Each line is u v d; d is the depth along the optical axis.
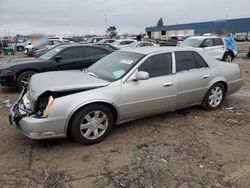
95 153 3.92
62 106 3.78
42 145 4.16
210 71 5.48
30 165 3.61
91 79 4.34
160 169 3.51
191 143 4.25
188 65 5.18
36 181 3.27
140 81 4.47
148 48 5.12
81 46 8.51
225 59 14.55
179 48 5.20
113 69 4.71
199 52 5.45
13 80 7.59
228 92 5.98
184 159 3.76
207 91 5.52
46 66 7.86
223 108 6.00
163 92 4.73
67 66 8.16
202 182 3.25
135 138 4.41
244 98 6.92
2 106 6.31
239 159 3.77
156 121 5.15
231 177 3.35
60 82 4.12
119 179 3.30
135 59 4.67
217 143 4.26
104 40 24.39
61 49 8.27
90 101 3.95
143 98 4.51
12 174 3.40
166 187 3.15
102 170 3.49
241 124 5.07
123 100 4.29
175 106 5.06
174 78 4.86
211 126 4.95
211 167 3.56
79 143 4.15
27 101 4.17
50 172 3.45
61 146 4.13
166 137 4.45
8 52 27.09
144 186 3.17
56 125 3.78
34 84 4.19
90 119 4.08
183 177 3.34
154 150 4.01
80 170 3.49
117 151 3.97
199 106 6.04
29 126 3.68
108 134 4.48
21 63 7.77
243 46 35.31
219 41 14.20
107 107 4.21
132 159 3.75
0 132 4.66
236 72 6.01
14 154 3.89
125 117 4.45
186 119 5.27
